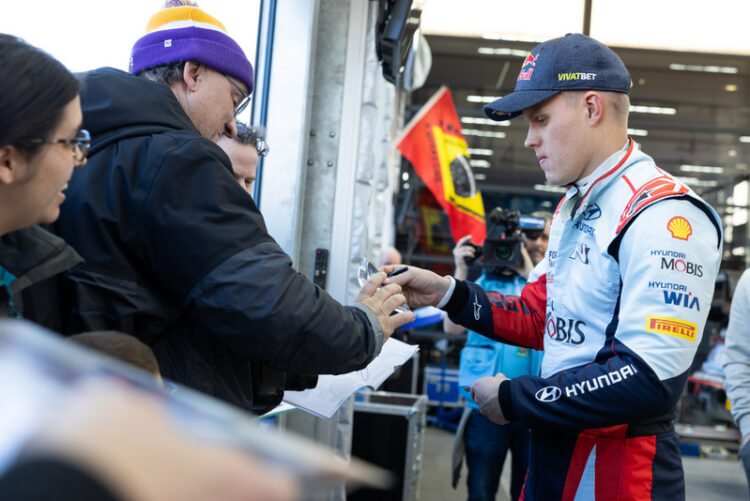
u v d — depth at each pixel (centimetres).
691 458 626
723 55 801
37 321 104
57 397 21
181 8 137
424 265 803
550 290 145
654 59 820
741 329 224
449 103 461
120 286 110
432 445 621
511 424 325
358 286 263
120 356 82
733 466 597
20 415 21
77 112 89
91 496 19
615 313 131
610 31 788
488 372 318
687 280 122
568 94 139
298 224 244
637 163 137
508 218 328
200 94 136
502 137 883
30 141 82
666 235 124
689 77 870
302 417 252
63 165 88
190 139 115
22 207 87
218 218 111
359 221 263
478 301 161
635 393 120
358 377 166
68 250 96
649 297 122
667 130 907
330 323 117
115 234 110
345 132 262
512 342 163
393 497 295
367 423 299
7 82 80
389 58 271
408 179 794
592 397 123
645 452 129
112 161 112
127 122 116
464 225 454
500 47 834
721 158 898
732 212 891
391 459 297
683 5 752
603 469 129
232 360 120
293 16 242
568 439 133
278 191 243
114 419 21
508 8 816
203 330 118
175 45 134
